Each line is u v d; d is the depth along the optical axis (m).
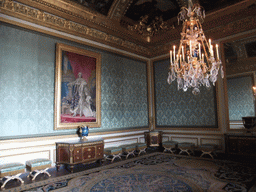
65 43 5.68
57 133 5.25
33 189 3.65
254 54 5.96
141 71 8.08
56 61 5.37
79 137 5.69
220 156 6.17
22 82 4.75
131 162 5.57
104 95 6.55
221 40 6.62
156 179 4.04
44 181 4.09
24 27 4.89
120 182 3.91
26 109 4.76
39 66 5.09
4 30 4.58
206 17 6.41
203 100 6.97
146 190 3.47
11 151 4.43
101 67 6.55
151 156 6.34
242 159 5.71
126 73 7.41
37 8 4.98
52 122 5.21
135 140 7.47
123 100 7.17
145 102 8.10
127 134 7.12
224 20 6.31
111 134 6.62
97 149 5.45
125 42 7.32
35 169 4.23
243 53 6.16
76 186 3.77
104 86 6.58
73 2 5.38
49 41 5.35
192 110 7.21
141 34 7.70
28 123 4.76
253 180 3.88
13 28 4.73
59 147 5.02
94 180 4.09
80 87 5.86
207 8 6.29
